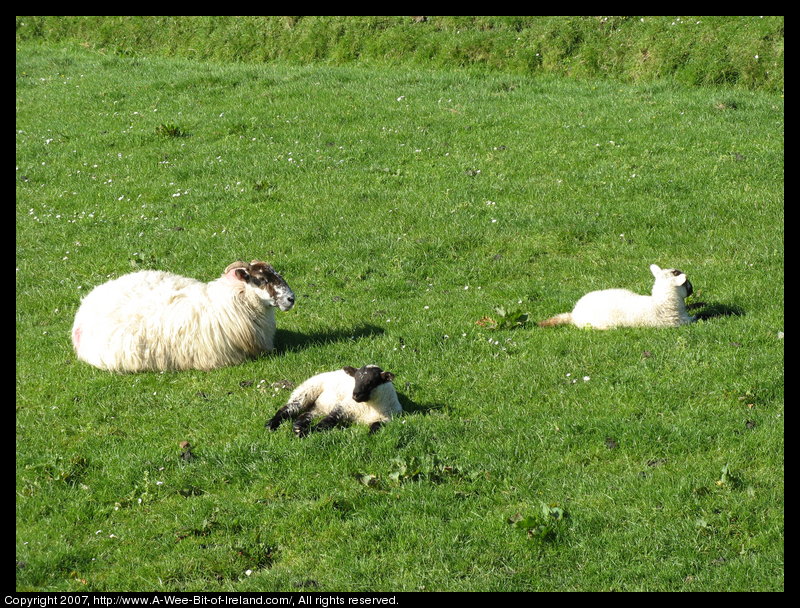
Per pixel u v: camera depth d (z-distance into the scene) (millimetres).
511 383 10938
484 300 13906
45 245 16906
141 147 21922
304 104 24203
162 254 16234
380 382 9445
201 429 10117
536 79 26891
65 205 18922
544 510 8242
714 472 8898
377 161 20297
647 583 7547
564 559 7879
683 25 27297
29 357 12406
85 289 14867
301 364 11680
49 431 10227
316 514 8453
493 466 9117
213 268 15453
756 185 17953
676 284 12266
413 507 8508
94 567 7961
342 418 9836
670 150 20000
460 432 9773
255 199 18531
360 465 9133
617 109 22984
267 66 29703
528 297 13938
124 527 8477
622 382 10828
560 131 21531
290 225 17047
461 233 16484
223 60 31625
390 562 7883
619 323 12461
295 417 10094
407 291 14469
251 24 32438
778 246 15258
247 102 24688
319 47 30688
